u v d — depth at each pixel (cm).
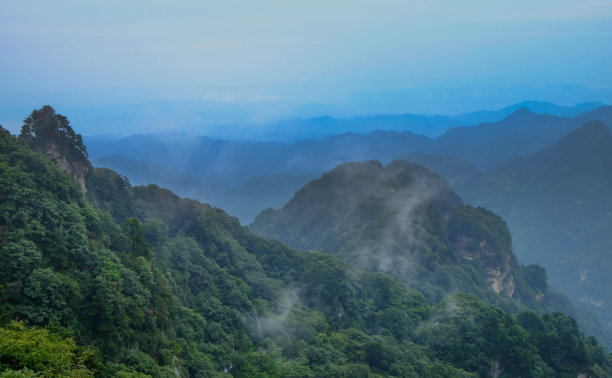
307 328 9538
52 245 5716
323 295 11294
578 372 10262
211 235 11306
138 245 7519
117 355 5434
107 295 5578
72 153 9275
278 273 12012
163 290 6981
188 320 7825
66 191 6719
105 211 8256
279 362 8181
